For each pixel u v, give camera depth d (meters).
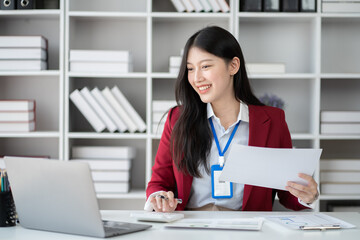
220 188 1.70
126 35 3.01
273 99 2.71
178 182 1.74
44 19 2.97
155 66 3.02
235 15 2.69
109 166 2.70
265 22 2.99
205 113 1.75
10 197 1.34
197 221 1.38
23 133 2.69
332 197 2.68
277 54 3.01
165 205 1.48
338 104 3.04
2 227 1.33
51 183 1.21
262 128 1.76
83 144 3.04
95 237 1.20
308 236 1.21
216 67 1.62
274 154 1.37
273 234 1.23
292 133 2.85
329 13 2.70
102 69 2.71
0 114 2.68
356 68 3.02
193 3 2.73
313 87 2.79
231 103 1.77
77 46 2.99
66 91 2.70
